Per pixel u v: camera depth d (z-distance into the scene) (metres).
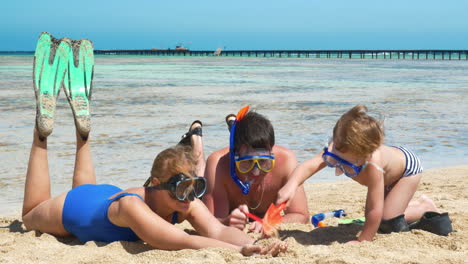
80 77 4.11
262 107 13.62
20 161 6.83
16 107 12.95
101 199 3.57
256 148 3.55
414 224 3.74
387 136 9.16
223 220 3.70
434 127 10.21
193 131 4.63
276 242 3.09
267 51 110.19
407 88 20.95
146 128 9.75
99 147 7.82
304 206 4.14
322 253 3.03
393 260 2.86
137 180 5.91
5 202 5.09
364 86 22.12
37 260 2.98
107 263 2.92
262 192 3.96
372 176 3.32
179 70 40.19
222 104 14.36
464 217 4.15
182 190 3.27
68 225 3.58
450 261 2.82
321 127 9.98
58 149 7.57
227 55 133.12
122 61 70.56
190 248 3.19
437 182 5.98
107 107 13.34
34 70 3.86
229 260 2.95
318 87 21.50
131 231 3.46
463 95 17.52
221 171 3.94
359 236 3.46
